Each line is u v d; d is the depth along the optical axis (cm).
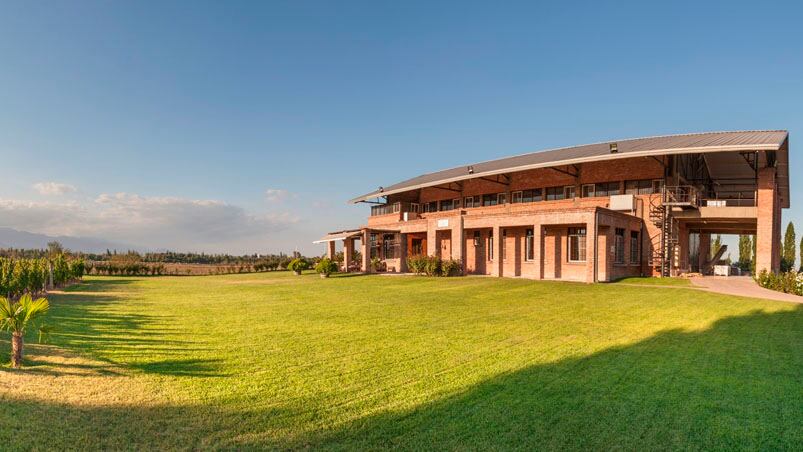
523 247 2564
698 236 3209
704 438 445
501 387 594
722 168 3012
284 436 441
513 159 3522
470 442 433
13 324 649
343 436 443
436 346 834
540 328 1012
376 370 673
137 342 860
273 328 1021
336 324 1073
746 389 586
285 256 5100
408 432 454
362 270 3212
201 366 691
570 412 507
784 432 459
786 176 2747
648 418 492
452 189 3466
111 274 3772
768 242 2173
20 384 577
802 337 903
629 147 2478
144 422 469
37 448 404
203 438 433
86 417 478
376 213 4203
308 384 604
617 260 2228
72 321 1106
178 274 3984
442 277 2494
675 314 1184
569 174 2627
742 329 985
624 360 731
